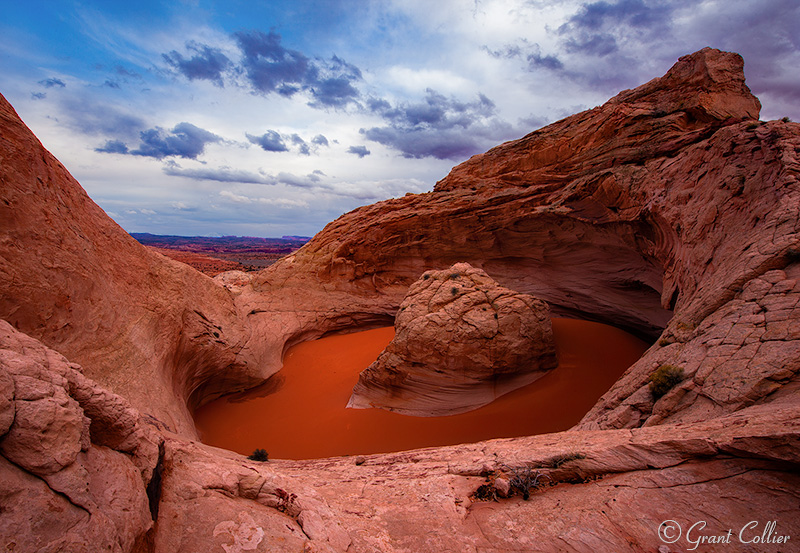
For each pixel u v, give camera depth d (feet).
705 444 19.10
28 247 35.19
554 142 79.30
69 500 12.03
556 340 67.51
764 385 22.18
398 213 104.37
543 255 86.07
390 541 17.92
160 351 51.03
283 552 15.30
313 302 108.17
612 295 75.87
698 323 32.89
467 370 55.21
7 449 11.72
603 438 25.22
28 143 38.24
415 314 60.64
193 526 16.24
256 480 20.81
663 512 17.25
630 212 60.90
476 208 90.17
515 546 17.20
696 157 49.78
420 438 50.62
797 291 26.35
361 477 27.53
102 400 16.71
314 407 65.92
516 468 23.61
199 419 63.67
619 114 67.21
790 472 16.85
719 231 40.24
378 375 60.64
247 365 72.18
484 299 59.47
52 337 35.83
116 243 51.98
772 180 35.63
